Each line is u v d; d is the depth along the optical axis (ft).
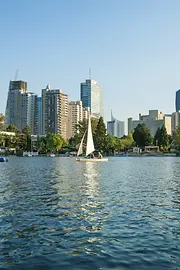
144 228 48.70
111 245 40.70
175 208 64.18
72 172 164.04
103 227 49.16
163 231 47.11
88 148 327.06
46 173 155.74
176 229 48.24
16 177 132.26
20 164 258.57
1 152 577.43
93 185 102.99
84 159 318.65
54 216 56.34
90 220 53.57
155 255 37.14
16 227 48.85
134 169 192.54
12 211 60.39
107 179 124.67
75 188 94.94
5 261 35.29
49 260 35.60
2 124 594.65
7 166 224.74
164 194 83.56
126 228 48.70
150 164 261.24
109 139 604.08
